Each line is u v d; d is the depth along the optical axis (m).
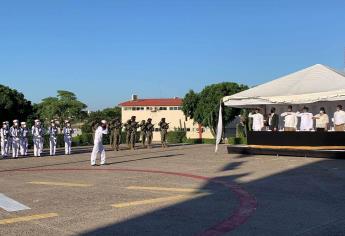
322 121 20.00
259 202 9.21
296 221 7.50
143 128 29.97
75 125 80.69
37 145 24.66
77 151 29.33
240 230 6.96
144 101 69.25
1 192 10.84
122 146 32.31
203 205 8.97
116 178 13.25
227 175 13.59
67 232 6.95
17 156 24.12
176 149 27.47
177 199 9.65
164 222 7.55
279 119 23.33
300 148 19.03
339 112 19.28
